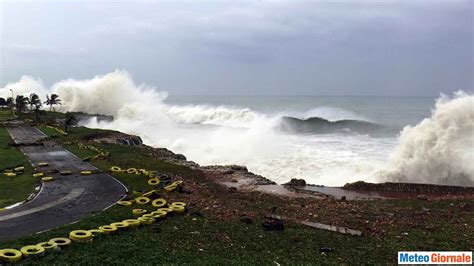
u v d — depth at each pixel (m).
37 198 26.19
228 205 26.31
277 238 20.17
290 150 50.84
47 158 40.53
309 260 17.42
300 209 26.22
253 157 48.75
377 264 17.16
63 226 20.52
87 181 31.08
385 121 80.94
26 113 87.75
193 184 32.16
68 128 65.44
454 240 20.08
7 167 35.53
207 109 94.31
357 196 31.70
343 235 20.89
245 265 16.55
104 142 52.69
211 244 19.06
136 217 22.47
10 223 21.25
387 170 37.78
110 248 18.00
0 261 16.39
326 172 40.88
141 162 39.22
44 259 16.75
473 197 30.22
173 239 19.52
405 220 23.73
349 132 67.56
